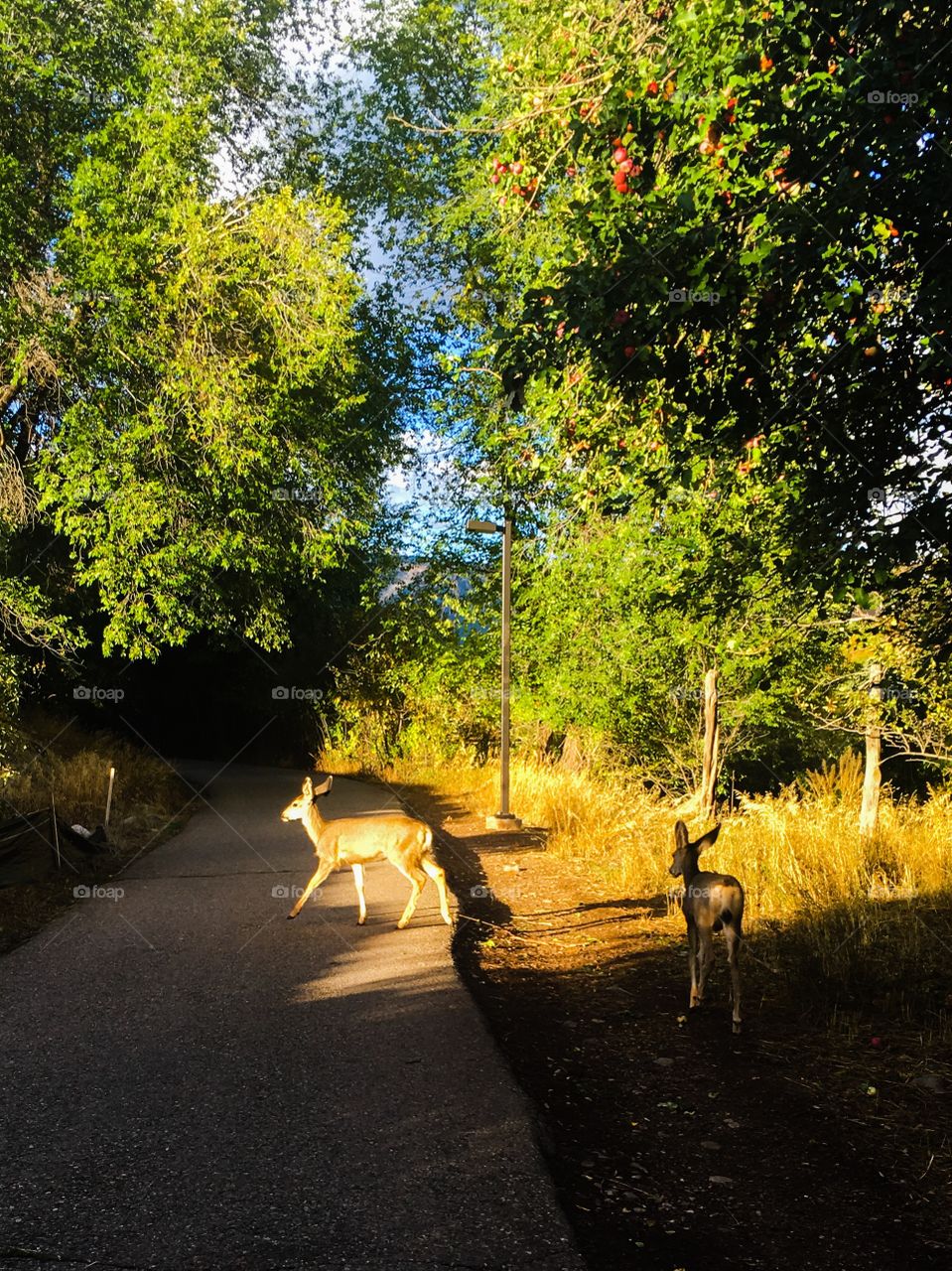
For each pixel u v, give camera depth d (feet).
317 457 58.95
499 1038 19.88
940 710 30.30
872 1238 12.62
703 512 21.44
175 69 58.08
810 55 15.29
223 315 54.70
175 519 53.78
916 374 16.16
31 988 22.63
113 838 44.37
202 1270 11.18
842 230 15.19
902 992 22.02
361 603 92.27
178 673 116.78
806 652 34.37
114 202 50.11
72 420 50.57
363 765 96.17
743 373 16.48
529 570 62.44
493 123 26.03
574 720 58.39
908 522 15.01
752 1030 20.67
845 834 36.88
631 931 29.58
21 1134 14.79
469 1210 12.57
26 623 52.60
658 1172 14.34
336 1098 16.22
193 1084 16.80
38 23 50.39
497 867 40.78
